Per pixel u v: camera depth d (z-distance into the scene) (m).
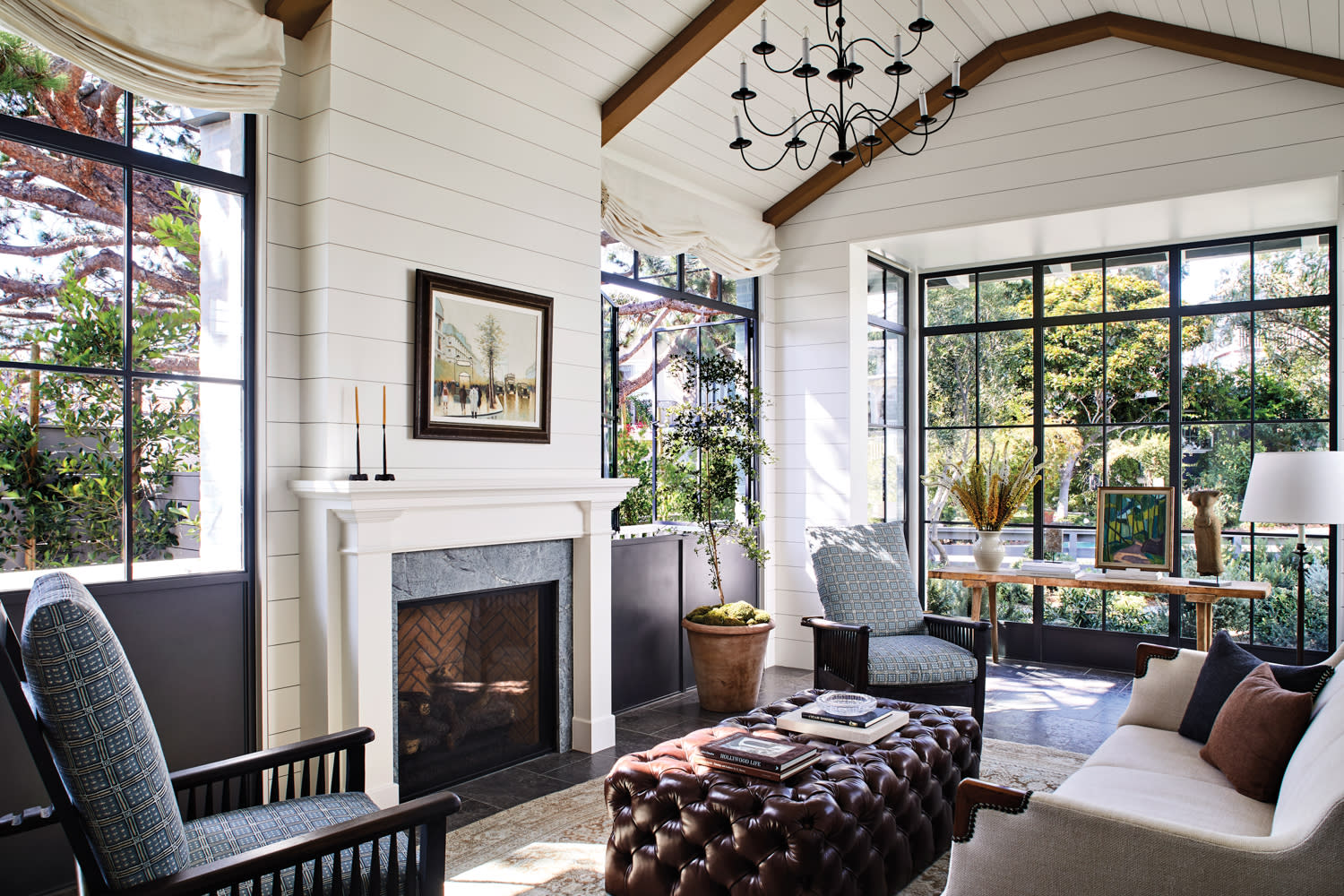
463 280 3.41
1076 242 5.41
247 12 2.84
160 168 2.82
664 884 2.38
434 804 1.82
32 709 1.51
